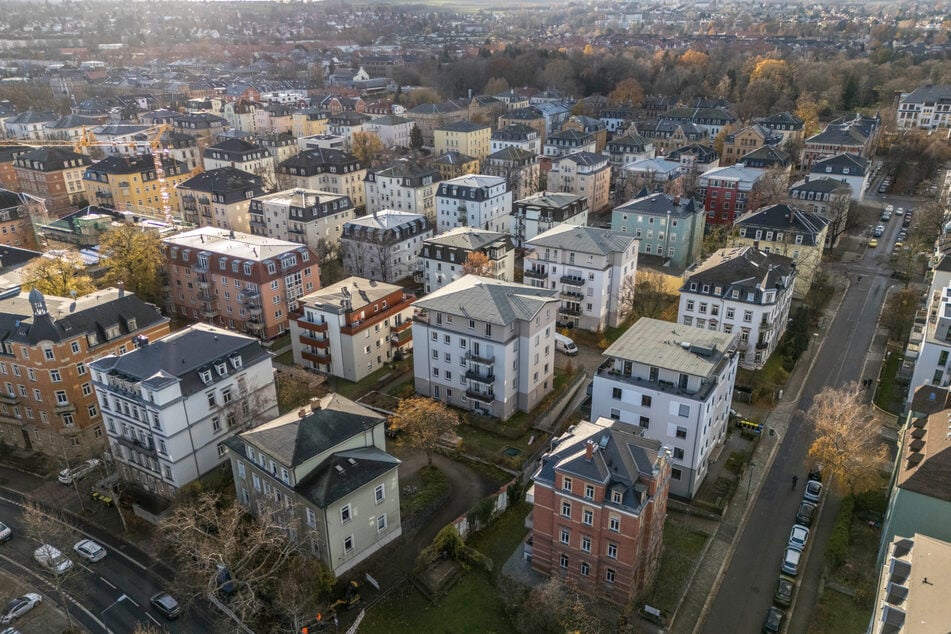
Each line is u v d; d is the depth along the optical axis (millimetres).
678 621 71062
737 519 85812
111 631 70438
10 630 69312
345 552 75812
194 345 90750
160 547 81750
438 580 75250
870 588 73125
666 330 95688
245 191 189125
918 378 97812
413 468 95562
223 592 73250
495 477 93438
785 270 123688
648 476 68625
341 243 164375
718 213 195375
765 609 72688
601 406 92438
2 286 122812
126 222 157250
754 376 116375
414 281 162125
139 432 87750
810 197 176250
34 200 197375
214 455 91000
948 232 150875
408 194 199375
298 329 121250
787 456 97812
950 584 54906
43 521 79188
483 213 179250
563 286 136250
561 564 74500
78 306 101812
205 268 136375
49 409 97250
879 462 85312
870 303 148000
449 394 110750
